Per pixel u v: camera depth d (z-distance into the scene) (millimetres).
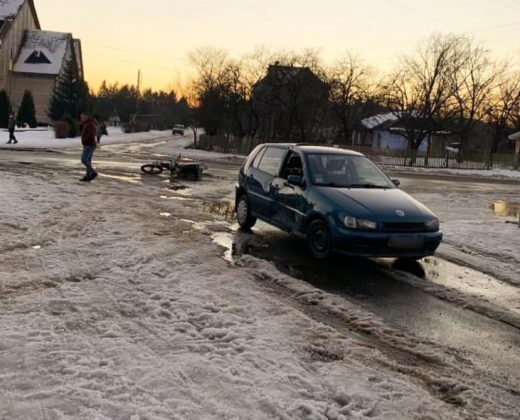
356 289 6738
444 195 20188
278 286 6504
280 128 45406
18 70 66188
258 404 3576
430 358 4723
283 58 43562
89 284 5906
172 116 112188
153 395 3582
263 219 9500
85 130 15039
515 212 16250
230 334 4730
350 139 50562
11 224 8578
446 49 47312
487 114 53562
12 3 67875
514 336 5492
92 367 3900
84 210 10430
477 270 8188
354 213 7496
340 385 3957
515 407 3928
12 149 27500
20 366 3854
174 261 7117
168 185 16281
